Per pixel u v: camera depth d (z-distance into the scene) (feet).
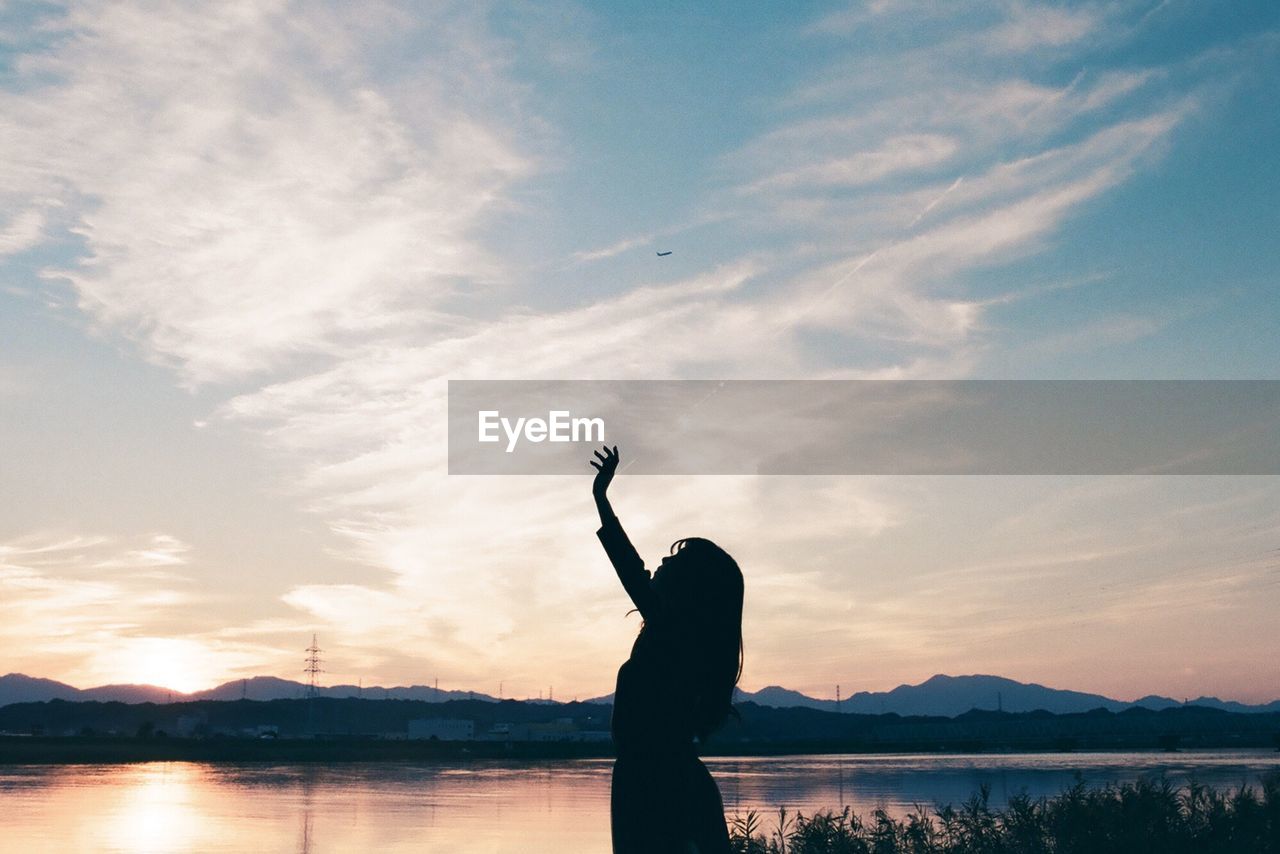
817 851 23.38
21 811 114.83
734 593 8.51
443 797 145.69
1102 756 404.77
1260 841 23.66
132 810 116.98
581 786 181.98
